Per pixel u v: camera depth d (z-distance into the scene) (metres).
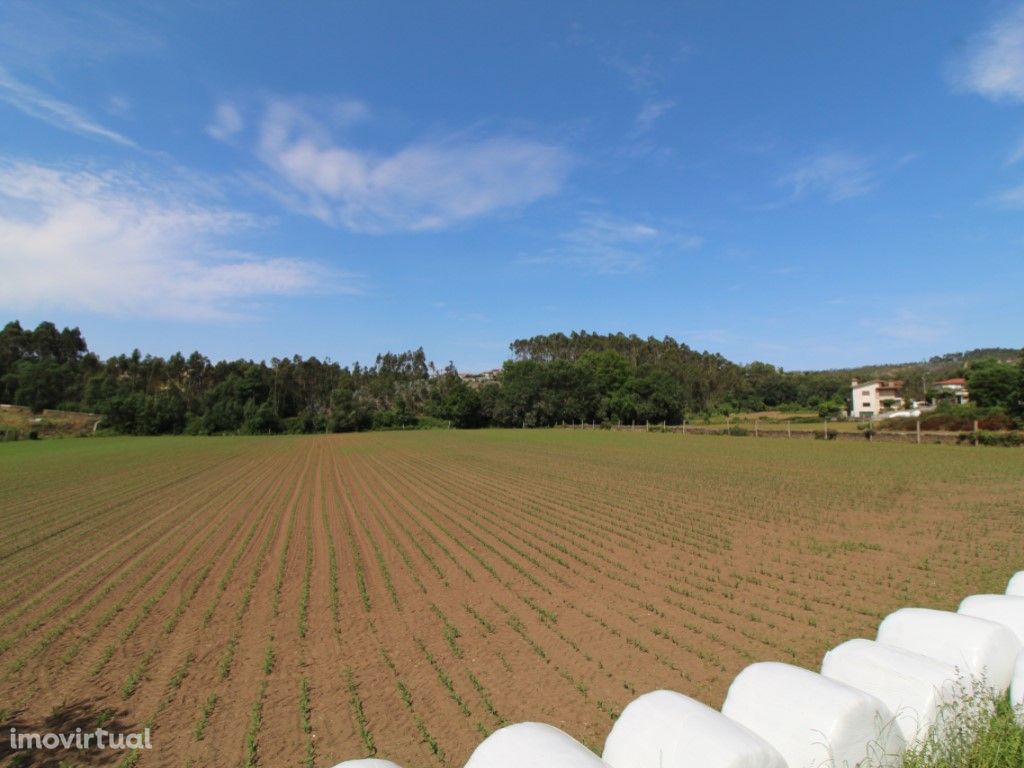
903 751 4.05
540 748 3.58
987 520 14.52
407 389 128.12
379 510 19.34
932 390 94.56
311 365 138.25
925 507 16.36
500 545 13.77
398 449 51.00
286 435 88.94
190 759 5.41
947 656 4.89
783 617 8.59
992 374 54.53
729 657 7.23
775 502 18.06
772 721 4.03
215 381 130.00
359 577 11.25
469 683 6.76
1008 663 4.91
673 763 3.62
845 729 3.80
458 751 5.39
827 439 44.47
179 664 7.52
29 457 45.00
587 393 96.81
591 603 9.48
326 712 6.20
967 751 4.02
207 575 11.72
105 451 52.25
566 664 7.18
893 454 30.89
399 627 8.66
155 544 14.57
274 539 15.07
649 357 148.12
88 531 16.31
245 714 6.22
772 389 119.56
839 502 17.58
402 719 6.00
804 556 11.95
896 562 11.24
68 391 112.00
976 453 29.92
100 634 8.59
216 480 29.25
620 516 16.95
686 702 4.02
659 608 9.15
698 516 16.55
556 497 20.94
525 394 95.81
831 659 4.81
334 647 7.97
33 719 6.20
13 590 10.86
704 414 102.69
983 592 9.33
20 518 18.41
